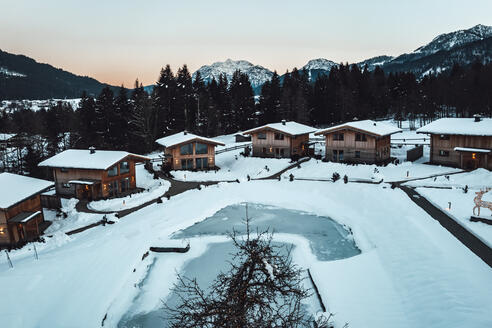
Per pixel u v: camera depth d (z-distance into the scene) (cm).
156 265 2408
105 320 1827
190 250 2609
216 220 3216
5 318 1744
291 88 10262
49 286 2017
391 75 11719
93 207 3491
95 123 7106
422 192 3331
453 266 1916
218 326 841
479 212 2564
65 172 3916
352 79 10506
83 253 2397
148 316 1855
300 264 2325
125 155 4022
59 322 1772
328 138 5009
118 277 2202
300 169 4675
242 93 9050
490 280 1745
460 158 4231
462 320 1498
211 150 5203
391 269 2120
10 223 2638
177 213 3278
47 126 7756
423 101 9188
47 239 2730
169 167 5100
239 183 4203
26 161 5628
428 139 6400
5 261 2373
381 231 2680
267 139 5494
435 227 2491
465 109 9138
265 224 3080
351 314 1748
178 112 7762
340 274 2139
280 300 1880
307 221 3134
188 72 8912
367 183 3822
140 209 3409
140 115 6900
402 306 1772
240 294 877
